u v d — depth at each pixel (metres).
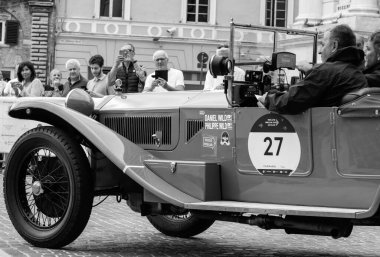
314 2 33.84
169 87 11.84
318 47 9.71
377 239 11.28
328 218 8.39
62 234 9.59
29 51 47.38
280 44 9.52
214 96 9.55
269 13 47.09
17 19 47.00
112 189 10.09
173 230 10.80
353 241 11.05
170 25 46.34
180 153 9.59
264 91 9.35
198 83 46.50
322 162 8.46
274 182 8.81
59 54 46.22
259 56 9.34
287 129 8.69
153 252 9.70
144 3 46.28
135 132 9.99
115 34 46.06
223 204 8.86
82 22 46.09
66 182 9.73
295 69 9.47
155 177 9.37
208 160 9.34
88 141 9.89
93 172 10.00
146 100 10.12
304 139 8.57
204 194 9.12
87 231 11.29
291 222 8.57
